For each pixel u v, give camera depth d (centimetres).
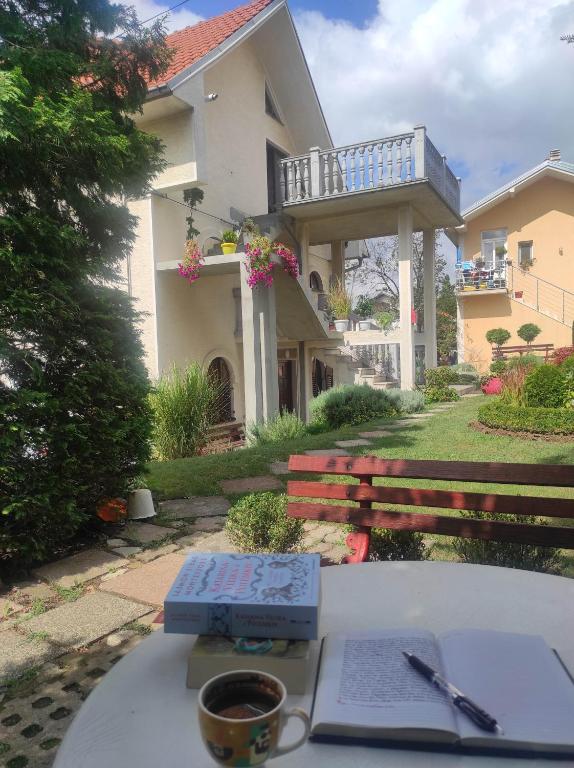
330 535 457
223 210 1246
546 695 111
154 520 507
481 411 995
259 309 1006
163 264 1040
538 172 1994
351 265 2291
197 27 1334
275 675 117
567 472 259
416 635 135
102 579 385
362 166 1248
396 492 294
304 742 100
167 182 998
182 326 1120
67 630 314
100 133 442
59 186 445
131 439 486
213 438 1019
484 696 111
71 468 424
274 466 713
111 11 485
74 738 108
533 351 2016
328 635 139
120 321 482
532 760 97
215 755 91
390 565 194
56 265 424
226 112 1263
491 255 2175
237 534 387
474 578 182
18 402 389
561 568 332
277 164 1506
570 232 2033
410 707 106
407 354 1375
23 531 402
